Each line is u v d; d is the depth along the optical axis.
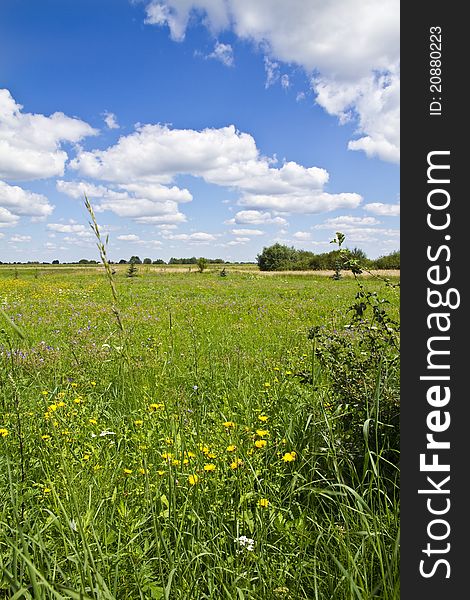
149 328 11.74
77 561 2.08
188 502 2.86
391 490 3.19
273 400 4.77
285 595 2.27
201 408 4.93
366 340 4.13
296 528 2.68
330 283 38.12
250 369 6.77
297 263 89.31
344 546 2.45
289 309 16.08
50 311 15.66
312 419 3.80
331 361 4.00
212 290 28.11
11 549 2.35
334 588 2.36
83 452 3.67
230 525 2.76
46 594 2.07
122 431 4.37
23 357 6.80
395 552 2.35
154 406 4.54
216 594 2.34
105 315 14.58
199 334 10.71
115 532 2.61
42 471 3.42
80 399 4.91
